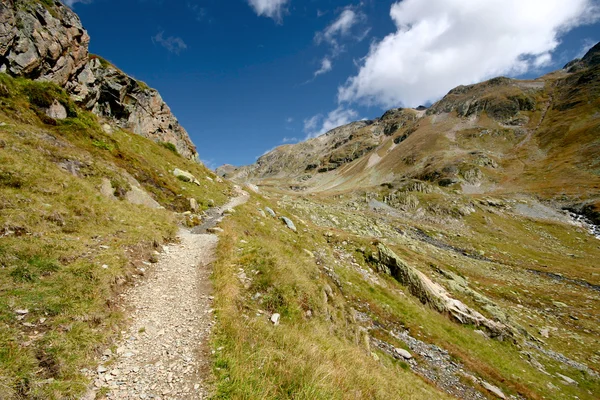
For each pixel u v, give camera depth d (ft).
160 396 23.80
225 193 136.46
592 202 386.32
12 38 92.22
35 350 23.99
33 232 40.52
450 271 153.99
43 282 32.30
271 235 96.32
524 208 412.98
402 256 152.66
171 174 117.39
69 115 96.78
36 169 54.29
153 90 197.26
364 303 84.53
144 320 34.47
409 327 81.41
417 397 47.21
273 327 39.63
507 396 69.97
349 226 237.04
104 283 35.88
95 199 58.34
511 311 140.87
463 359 76.48
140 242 52.21
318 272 68.28
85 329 28.37
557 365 96.89
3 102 75.87
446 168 622.54
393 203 448.24
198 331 33.68
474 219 363.35
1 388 19.65
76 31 122.42
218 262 53.26
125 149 103.24
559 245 303.68
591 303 158.61
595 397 82.17
